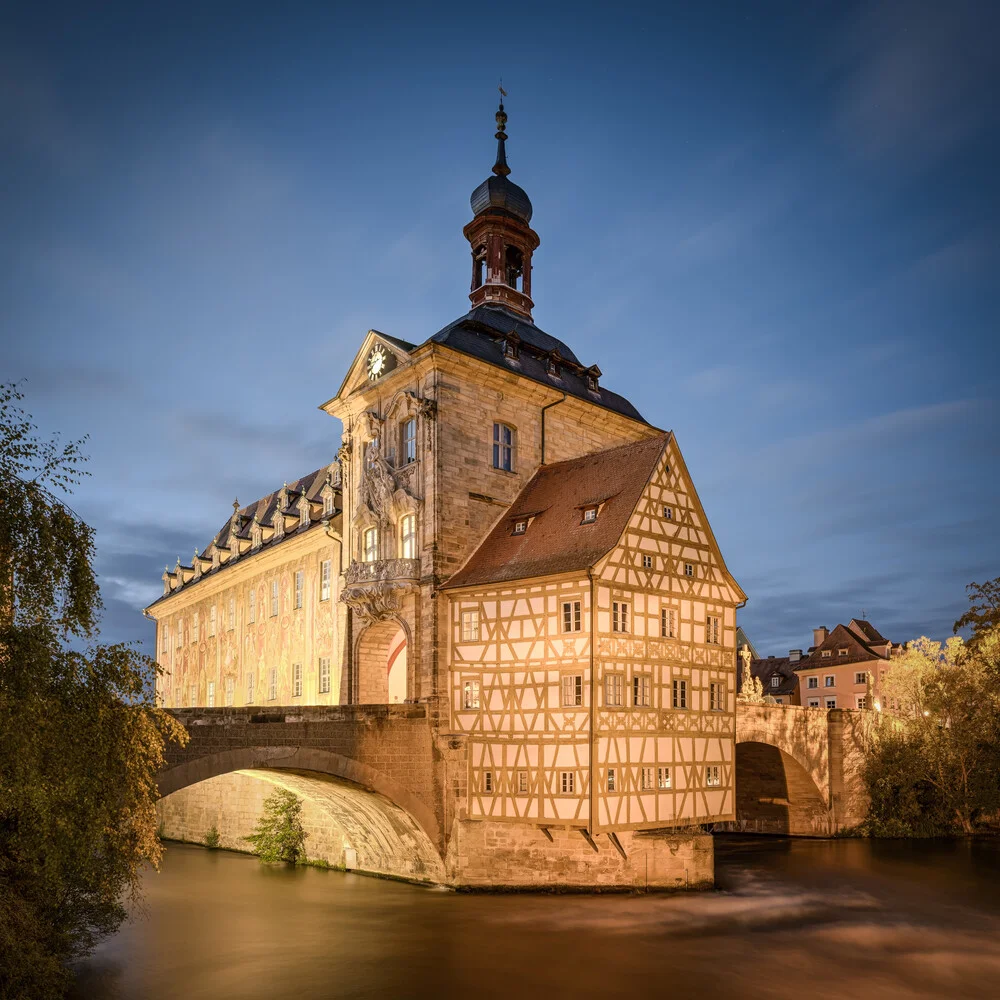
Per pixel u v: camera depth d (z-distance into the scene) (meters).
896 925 28.14
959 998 21.66
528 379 37.16
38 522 14.78
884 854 41.88
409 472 35.38
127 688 16.78
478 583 32.31
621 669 29.95
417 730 31.81
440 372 34.91
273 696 46.53
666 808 31.05
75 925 20.33
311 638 42.78
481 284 43.72
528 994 21.33
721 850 43.09
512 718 30.86
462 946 24.97
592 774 28.67
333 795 33.09
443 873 31.62
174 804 47.62
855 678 87.50
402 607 34.53
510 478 36.62
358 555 37.00
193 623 59.56
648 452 33.41
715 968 23.30
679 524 33.09
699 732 32.53
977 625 46.53
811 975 23.00
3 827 16.33
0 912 15.93
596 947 24.89
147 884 33.84
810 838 47.53
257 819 41.16
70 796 15.20
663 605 31.88
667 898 30.22
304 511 45.94
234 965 23.58
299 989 21.73
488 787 31.11
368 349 38.12
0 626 14.57
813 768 46.75
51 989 16.69
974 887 34.31
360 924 27.34
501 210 43.25
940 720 51.81
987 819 51.41
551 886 30.55
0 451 14.88
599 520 31.88
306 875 35.66
